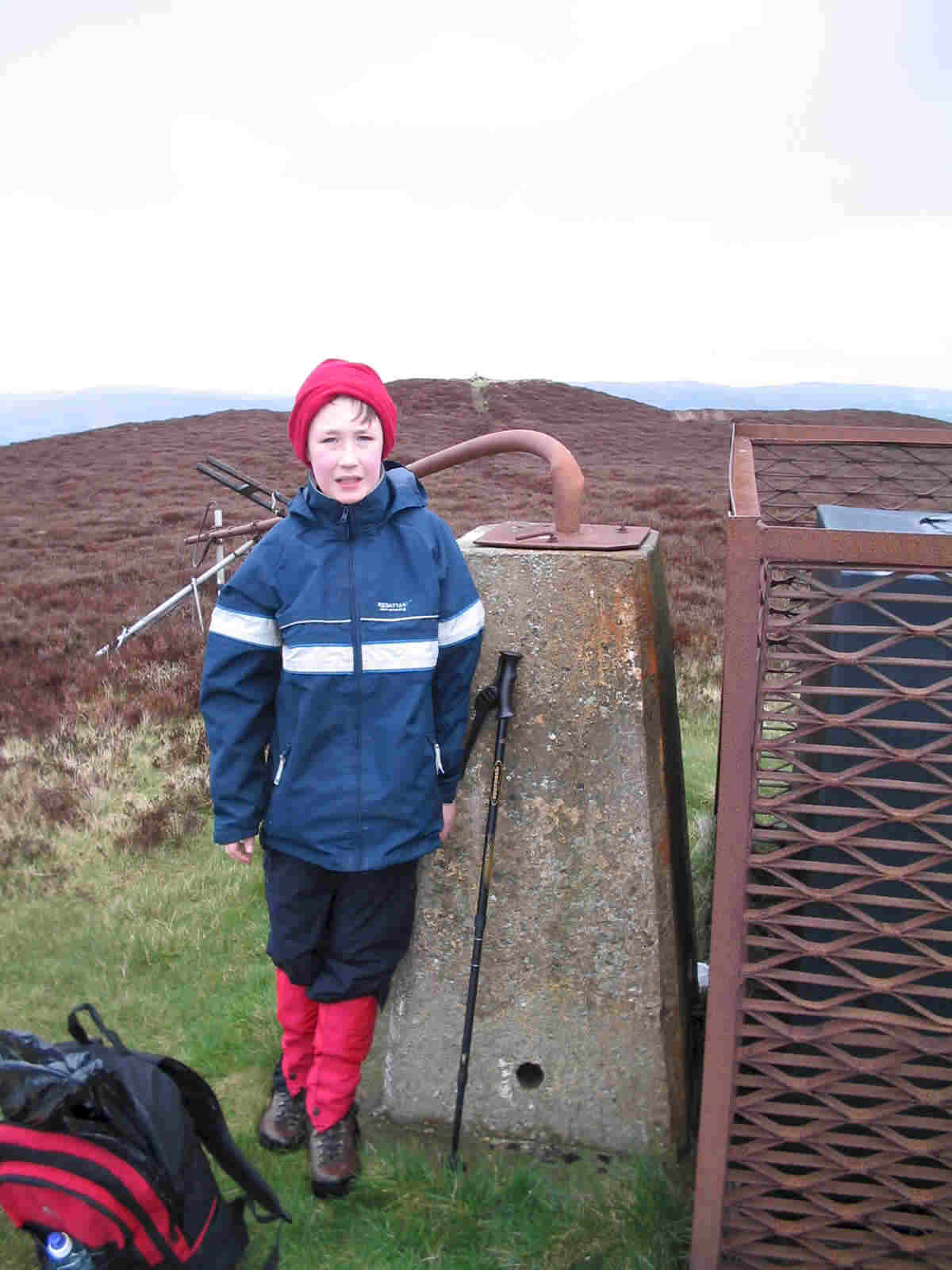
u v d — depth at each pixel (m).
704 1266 2.10
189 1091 2.15
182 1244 1.99
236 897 4.20
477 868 2.49
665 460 29.75
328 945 2.34
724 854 1.84
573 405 42.28
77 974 3.61
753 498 1.82
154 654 8.88
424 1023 2.57
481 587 2.40
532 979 2.50
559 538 2.51
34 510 22.34
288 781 2.15
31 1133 1.88
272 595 2.08
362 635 2.07
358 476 2.05
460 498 20.31
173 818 5.02
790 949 1.89
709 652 8.62
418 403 41.25
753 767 1.78
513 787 2.45
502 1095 2.55
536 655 2.39
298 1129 2.58
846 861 2.05
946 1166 2.13
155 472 26.59
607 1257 2.20
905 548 1.62
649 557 2.43
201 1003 3.39
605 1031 2.48
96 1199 1.86
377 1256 2.21
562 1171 2.48
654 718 2.41
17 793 5.55
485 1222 2.30
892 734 1.96
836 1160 2.01
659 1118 2.48
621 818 2.41
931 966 1.84
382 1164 2.49
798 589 2.75
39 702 7.66
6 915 4.12
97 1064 1.96
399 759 2.12
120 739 6.47
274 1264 2.13
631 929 2.44
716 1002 1.92
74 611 11.61
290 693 2.11
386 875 2.26
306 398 2.05
